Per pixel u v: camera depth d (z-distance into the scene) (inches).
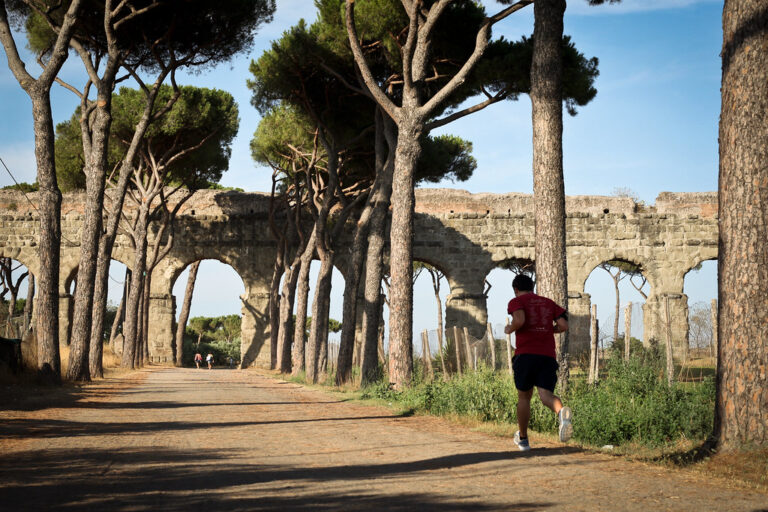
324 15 752.3
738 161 231.6
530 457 235.8
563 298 434.0
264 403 520.4
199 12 804.6
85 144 789.9
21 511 136.9
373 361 718.5
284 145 1135.0
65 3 780.0
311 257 1075.9
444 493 163.6
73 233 1579.7
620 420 325.7
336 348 1147.3
